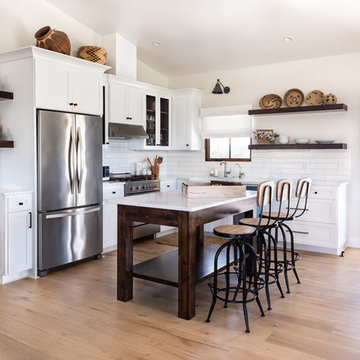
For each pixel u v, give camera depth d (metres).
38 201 4.24
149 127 6.30
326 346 2.72
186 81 7.00
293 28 4.95
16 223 4.06
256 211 5.47
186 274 3.13
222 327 3.02
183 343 2.77
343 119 5.55
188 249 3.11
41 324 3.07
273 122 6.09
